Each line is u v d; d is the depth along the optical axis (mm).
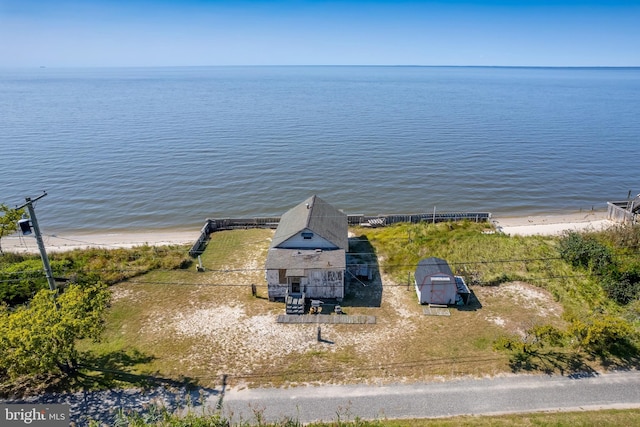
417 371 22141
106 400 20422
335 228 33969
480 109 131125
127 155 72875
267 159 70750
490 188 57750
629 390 20328
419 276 29266
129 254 36969
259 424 17469
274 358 23500
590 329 22250
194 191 57000
